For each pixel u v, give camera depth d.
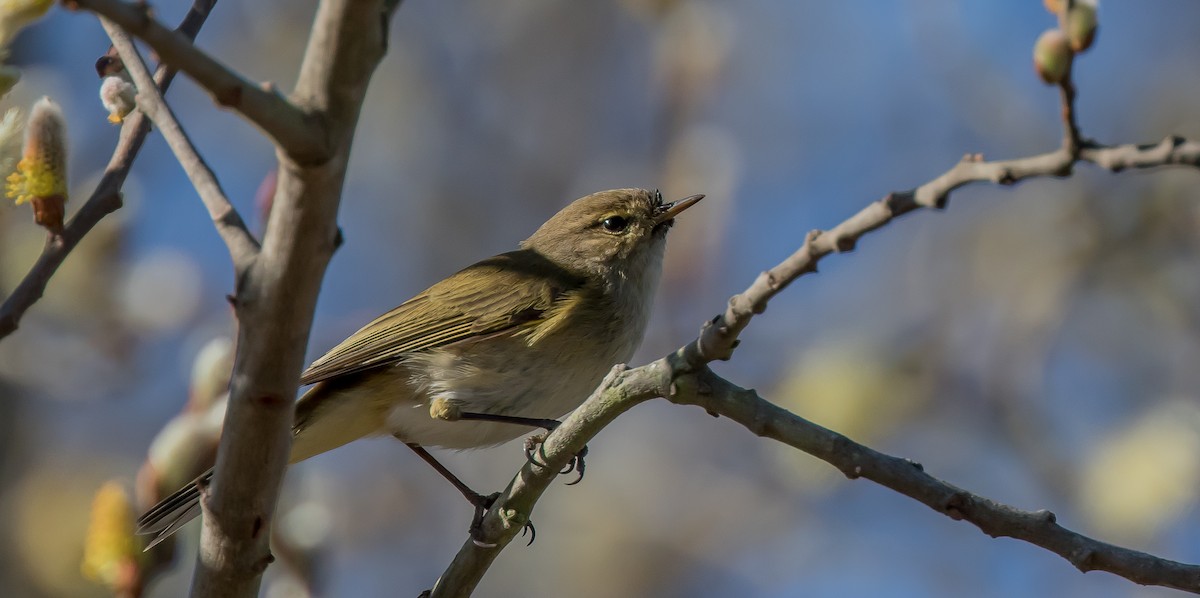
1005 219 13.15
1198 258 12.48
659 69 13.66
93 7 3.79
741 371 13.32
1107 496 10.21
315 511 7.66
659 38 13.80
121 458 12.45
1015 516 5.21
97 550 5.91
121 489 5.99
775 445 12.54
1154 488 10.00
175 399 12.70
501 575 13.32
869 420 11.05
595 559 13.26
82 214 5.40
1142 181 12.70
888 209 4.79
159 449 6.21
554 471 6.05
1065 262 12.69
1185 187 12.52
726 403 5.50
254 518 5.01
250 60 14.48
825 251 4.97
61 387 10.80
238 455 4.86
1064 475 11.93
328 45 4.23
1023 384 12.40
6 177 5.33
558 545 13.43
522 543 13.47
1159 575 5.06
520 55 15.15
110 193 5.46
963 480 12.18
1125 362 12.44
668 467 13.80
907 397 11.30
